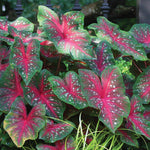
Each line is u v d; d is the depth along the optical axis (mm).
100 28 1259
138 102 1148
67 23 1195
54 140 1043
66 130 1083
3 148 1182
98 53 1256
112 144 1125
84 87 1090
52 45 1237
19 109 1064
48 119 1097
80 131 1212
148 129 1089
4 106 1099
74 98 1100
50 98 1140
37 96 1127
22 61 1075
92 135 1151
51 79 1106
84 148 1104
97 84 1114
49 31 1136
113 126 1020
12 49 1070
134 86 1232
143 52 1209
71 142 1094
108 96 1100
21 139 999
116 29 1280
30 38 1203
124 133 1172
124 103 1069
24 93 1098
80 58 1091
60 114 1120
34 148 1179
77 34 1160
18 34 1204
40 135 1043
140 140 1300
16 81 1148
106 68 1130
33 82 1136
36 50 1101
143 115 1212
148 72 1231
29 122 1052
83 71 1120
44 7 1239
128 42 1233
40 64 1066
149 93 1200
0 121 1252
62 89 1105
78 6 3014
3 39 1154
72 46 1120
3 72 1182
